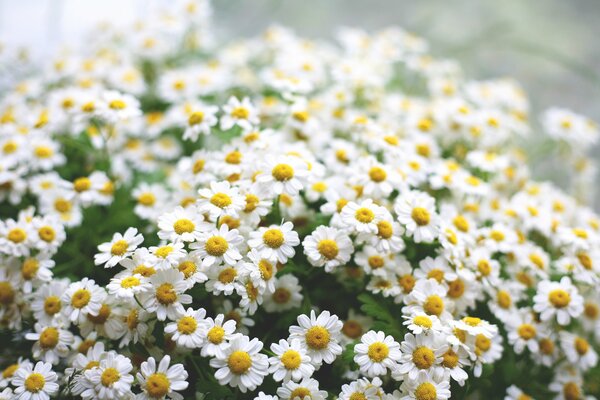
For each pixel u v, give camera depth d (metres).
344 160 0.41
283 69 0.46
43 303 0.35
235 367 0.31
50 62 0.48
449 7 0.65
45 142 0.42
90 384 0.32
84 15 0.59
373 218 0.35
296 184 0.35
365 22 0.67
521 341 0.36
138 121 0.46
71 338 0.35
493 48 0.62
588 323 0.41
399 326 0.35
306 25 0.67
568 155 0.50
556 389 0.38
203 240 0.33
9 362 0.36
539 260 0.39
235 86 0.50
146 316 0.33
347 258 0.34
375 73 0.49
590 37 0.62
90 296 0.34
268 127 0.45
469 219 0.39
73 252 0.39
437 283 0.35
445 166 0.41
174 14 0.51
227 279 0.33
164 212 0.37
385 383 0.35
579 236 0.39
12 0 0.59
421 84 0.54
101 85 0.47
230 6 0.64
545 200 0.44
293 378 0.32
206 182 0.37
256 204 0.35
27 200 0.41
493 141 0.46
